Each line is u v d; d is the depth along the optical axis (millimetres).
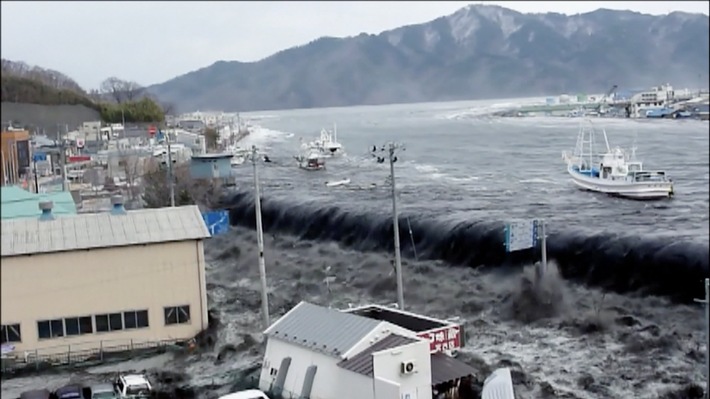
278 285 51750
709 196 75000
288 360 28469
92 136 96812
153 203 70312
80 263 35031
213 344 36406
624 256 48375
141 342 35969
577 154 112188
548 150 131125
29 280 34406
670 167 101250
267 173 98562
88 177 76312
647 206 69938
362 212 64125
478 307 44719
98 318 35438
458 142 154875
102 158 84875
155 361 34812
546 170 101562
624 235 50656
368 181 91250
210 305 46562
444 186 85688
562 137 154375
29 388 31188
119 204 38000
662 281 45812
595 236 50625
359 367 25234
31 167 68000
